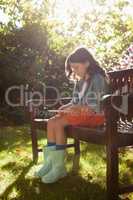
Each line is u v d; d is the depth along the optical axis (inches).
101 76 138.4
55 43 446.6
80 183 139.0
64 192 129.0
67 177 146.5
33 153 173.5
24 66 430.9
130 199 120.3
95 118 138.0
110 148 114.2
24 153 193.3
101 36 485.4
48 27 454.9
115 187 115.2
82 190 130.6
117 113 114.8
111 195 115.0
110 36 485.7
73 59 139.9
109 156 114.4
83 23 479.2
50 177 139.6
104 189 131.3
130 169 155.6
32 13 462.6
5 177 148.3
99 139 121.0
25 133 271.7
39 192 129.6
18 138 247.4
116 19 494.6
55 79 422.3
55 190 131.7
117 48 461.1
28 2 466.0
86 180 142.9
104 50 453.7
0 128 310.0
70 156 180.2
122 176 145.4
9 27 450.6
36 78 423.8
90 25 486.6
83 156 181.6
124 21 495.5
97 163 168.4
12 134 267.1
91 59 140.2
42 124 165.2
